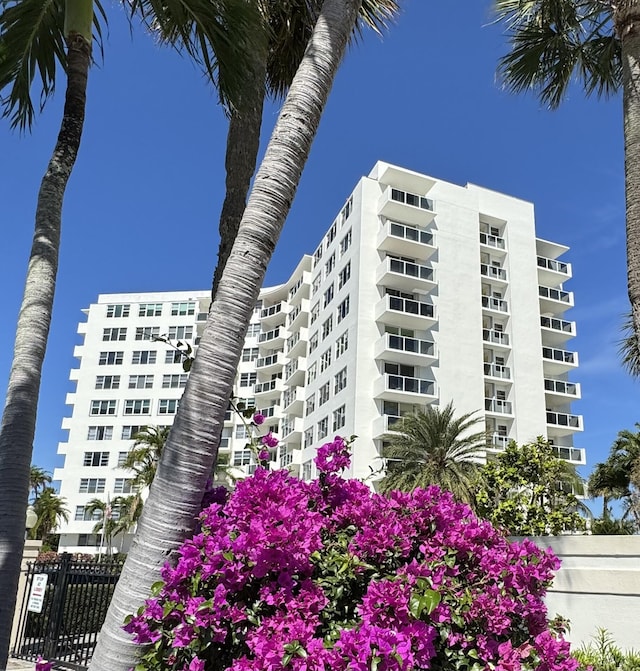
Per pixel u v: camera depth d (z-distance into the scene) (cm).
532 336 3991
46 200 546
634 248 807
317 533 314
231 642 289
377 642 244
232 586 286
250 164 681
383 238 3588
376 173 3925
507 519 1617
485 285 4097
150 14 679
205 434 353
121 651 312
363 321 3456
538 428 3769
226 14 594
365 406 3278
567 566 827
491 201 4225
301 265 5109
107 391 6200
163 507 337
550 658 306
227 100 645
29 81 669
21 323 499
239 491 314
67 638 1038
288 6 758
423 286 3612
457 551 345
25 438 462
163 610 283
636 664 589
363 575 317
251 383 6025
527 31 1094
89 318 6538
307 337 4716
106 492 5784
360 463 3136
